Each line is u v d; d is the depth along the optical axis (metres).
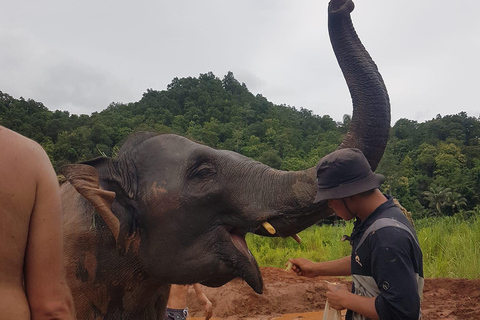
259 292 3.69
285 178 3.68
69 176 3.33
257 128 171.75
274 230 3.56
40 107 139.12
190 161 3.73
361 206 2.89
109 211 3.37
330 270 3.66
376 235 2.72
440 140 164.88
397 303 2.60
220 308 9.43
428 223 17.72
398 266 2.62
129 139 3.96
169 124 172.12
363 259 2.83
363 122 3.53
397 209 2.87
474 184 116.06
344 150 2.93
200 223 3.64
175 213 3.61
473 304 8.48
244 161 3.85
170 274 3.65
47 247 1.83
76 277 3.49
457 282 10.47
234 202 3.64
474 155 146.38
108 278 3.61
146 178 3.71
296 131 176.88
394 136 171.00
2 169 1.73
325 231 21.22
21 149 1.80
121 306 3.74
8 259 1.73
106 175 3.70
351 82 3.64
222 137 163.62
